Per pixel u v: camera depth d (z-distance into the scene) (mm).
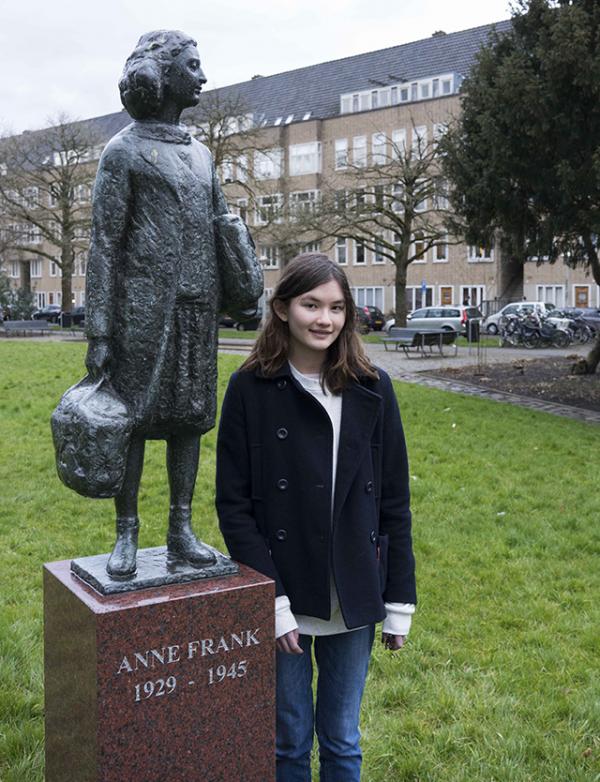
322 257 2766
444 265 48375
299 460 2717
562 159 13016
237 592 2617
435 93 47562
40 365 18703
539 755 3660
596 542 6504
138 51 2650
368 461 2779
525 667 4430
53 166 39750
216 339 2824
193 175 2688
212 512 7227
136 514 2789
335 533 2703
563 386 16594
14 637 4559
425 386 16734
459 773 3506
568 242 16031
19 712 3865
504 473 8891
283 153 52188
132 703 2475
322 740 2838
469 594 5438
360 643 2816
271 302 2787
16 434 10453
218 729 2625
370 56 53938
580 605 5297
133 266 2623
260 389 2777
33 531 6672
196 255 2691
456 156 15672
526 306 36031
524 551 6328
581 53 11984
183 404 2744
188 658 2557
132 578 2611
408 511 2920
